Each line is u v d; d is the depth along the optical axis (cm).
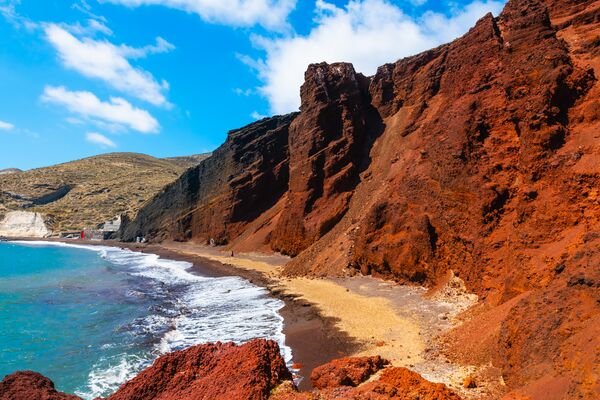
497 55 2964
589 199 1670
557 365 964
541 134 1983
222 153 7538
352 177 4797
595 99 1983
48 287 3800
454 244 2436
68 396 1029
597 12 2752
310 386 1468
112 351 1997
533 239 1753
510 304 1596
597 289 1022
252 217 6650
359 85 5644
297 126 5397
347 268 3394
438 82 4566
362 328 2081
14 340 2189
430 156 2994
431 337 1820
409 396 984
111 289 3647
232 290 3406
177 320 2528
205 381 1069
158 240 8581
